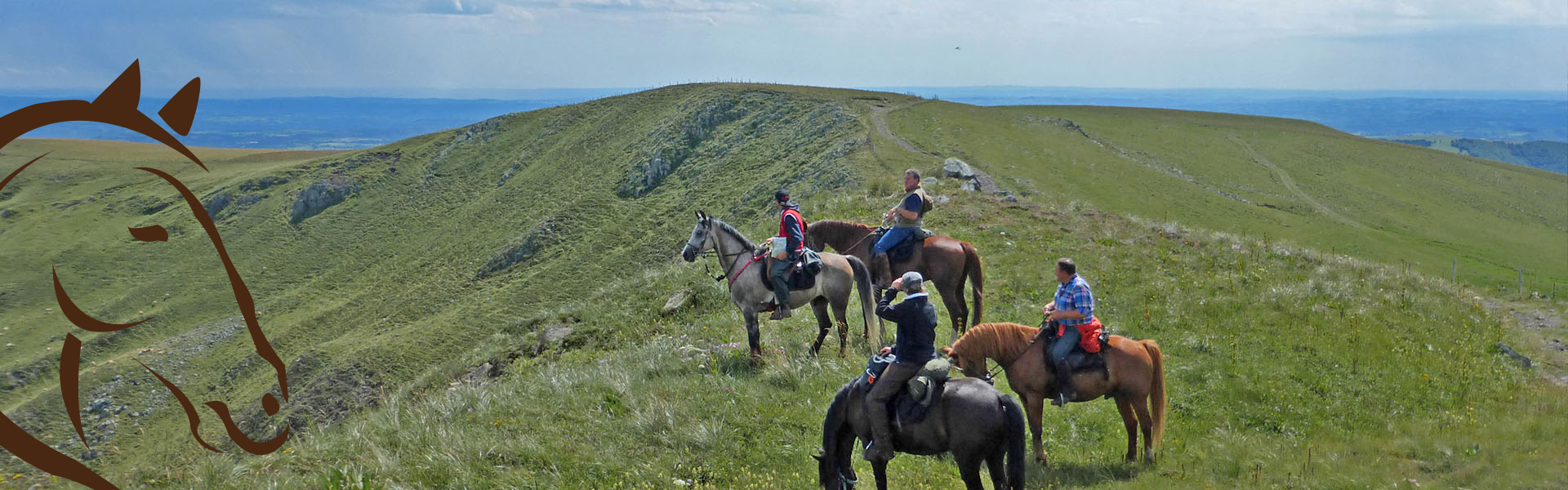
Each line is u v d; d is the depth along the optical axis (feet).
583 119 354.54
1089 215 78.79
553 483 29.99
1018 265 63.00
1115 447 33.73
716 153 269.03
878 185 98.27
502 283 219.82
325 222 323.16
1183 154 228.43
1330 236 144.25
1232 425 37.60
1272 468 31.81
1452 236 167.43
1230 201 165.89
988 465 24.41
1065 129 238.48
